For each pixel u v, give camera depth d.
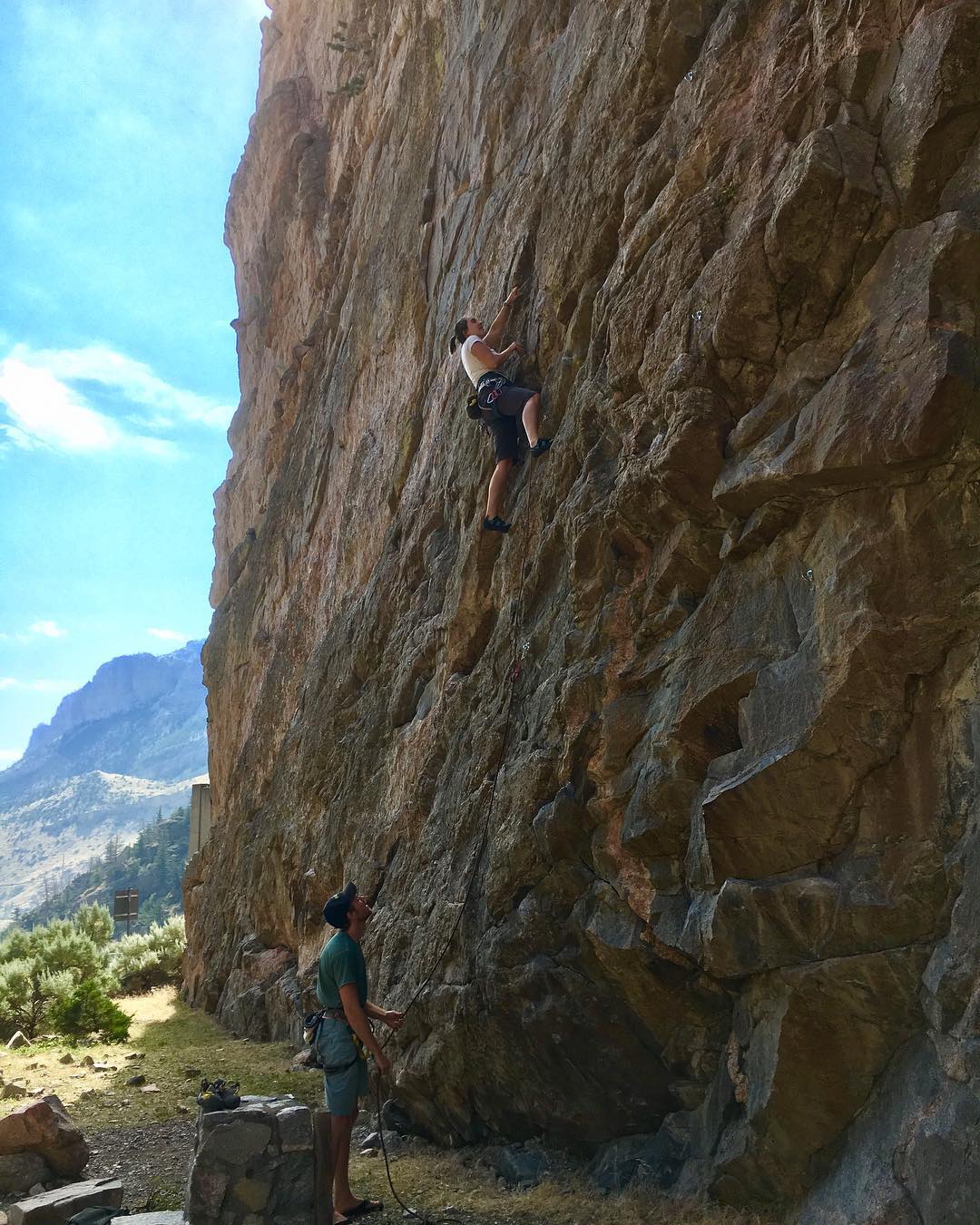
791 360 4.41
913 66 3.99
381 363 12.00
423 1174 5.66
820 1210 3.76
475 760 6.58
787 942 3.95
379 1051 4.74
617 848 4.96
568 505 5.91
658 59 6.06
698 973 4.65
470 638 7.47
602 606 5.50
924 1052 3.56
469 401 7.10
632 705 5.04
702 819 4.18
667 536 5.07
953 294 3.70
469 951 5.98
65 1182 5.89
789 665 4.07
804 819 3.93
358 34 16.23
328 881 9.62
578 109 7.18
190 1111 7.70
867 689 3.73
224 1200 4.38
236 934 13.41
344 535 12.26
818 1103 3.92
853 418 3.79
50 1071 9.55
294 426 17.22
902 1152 3.43
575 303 6.69
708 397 4.65
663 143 5.73
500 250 8.17
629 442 5.20
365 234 13.86
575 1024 5.18
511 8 9.31
